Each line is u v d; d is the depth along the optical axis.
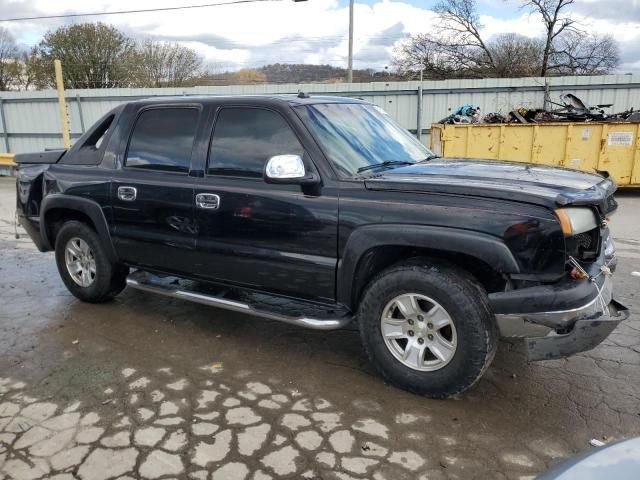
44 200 4.88
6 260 6.82
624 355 3.90
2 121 20.31
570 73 36.66
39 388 3.52
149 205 4.19
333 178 3.40
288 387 3.49
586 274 2.96
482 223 2.93
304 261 3.52
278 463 2.71
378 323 3.36
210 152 3.93
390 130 4.31
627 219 9.77
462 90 16.27
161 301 5.14
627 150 12.43
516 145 12.76
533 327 2.91
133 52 41.38
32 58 41.09
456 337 3.09
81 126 19.52
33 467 2.71
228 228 3.80
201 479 2.60
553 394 3.36
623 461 1.77
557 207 2.84
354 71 36.00
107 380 3.61
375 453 2.79
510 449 2.81
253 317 4.71
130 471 2.66
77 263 4.99
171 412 3.20
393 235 3.13
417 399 3.31
